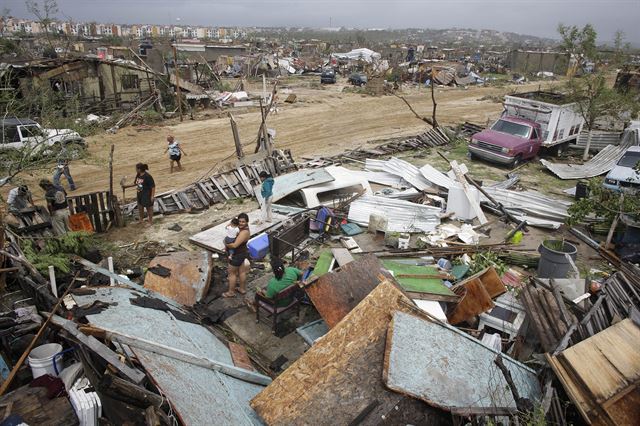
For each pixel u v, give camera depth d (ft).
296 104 106.83
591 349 17.22
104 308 18.47
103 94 87.45
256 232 35.96
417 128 83.61
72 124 50.78
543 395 16.72
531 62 196.54
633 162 46.24
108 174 53.72
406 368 16.20
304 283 22.61
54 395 15.70
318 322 23.90
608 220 36.09
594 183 35.42
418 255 32.68
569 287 24.52
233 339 23.99
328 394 15.55
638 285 26.13
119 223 37.45
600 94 62.08
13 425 13.78
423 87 145.89
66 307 19.54
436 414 15.40
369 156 61.87
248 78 151.84
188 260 29.04
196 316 24.94
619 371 16.33
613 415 14.84
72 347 17.71
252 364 21.83
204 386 15.81
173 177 53.11
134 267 30.94
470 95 128.77
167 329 18.67
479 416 15.05
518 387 17.15
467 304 23.86
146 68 89.86
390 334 17.10
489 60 226.38
